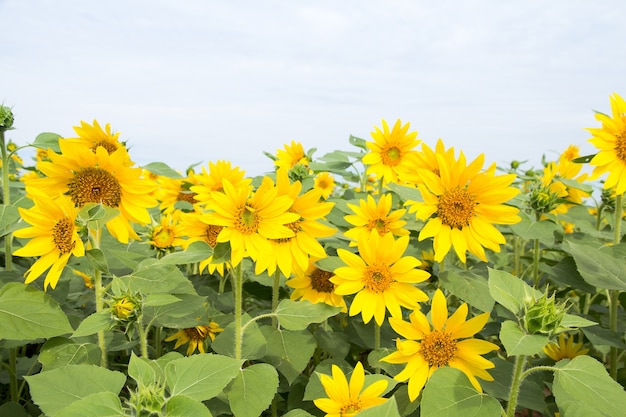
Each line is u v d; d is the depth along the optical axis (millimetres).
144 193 809
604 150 996
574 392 587
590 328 990
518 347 530
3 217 876
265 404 694
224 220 717
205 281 1360
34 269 733
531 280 1253
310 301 879
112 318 708
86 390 598
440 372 641
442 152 958
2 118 939
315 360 1071
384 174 1327
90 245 753
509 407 654
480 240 822
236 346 771
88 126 964
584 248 909
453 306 1167
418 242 992
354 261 805
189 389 594
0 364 981
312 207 807
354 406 670
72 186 795
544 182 1288
